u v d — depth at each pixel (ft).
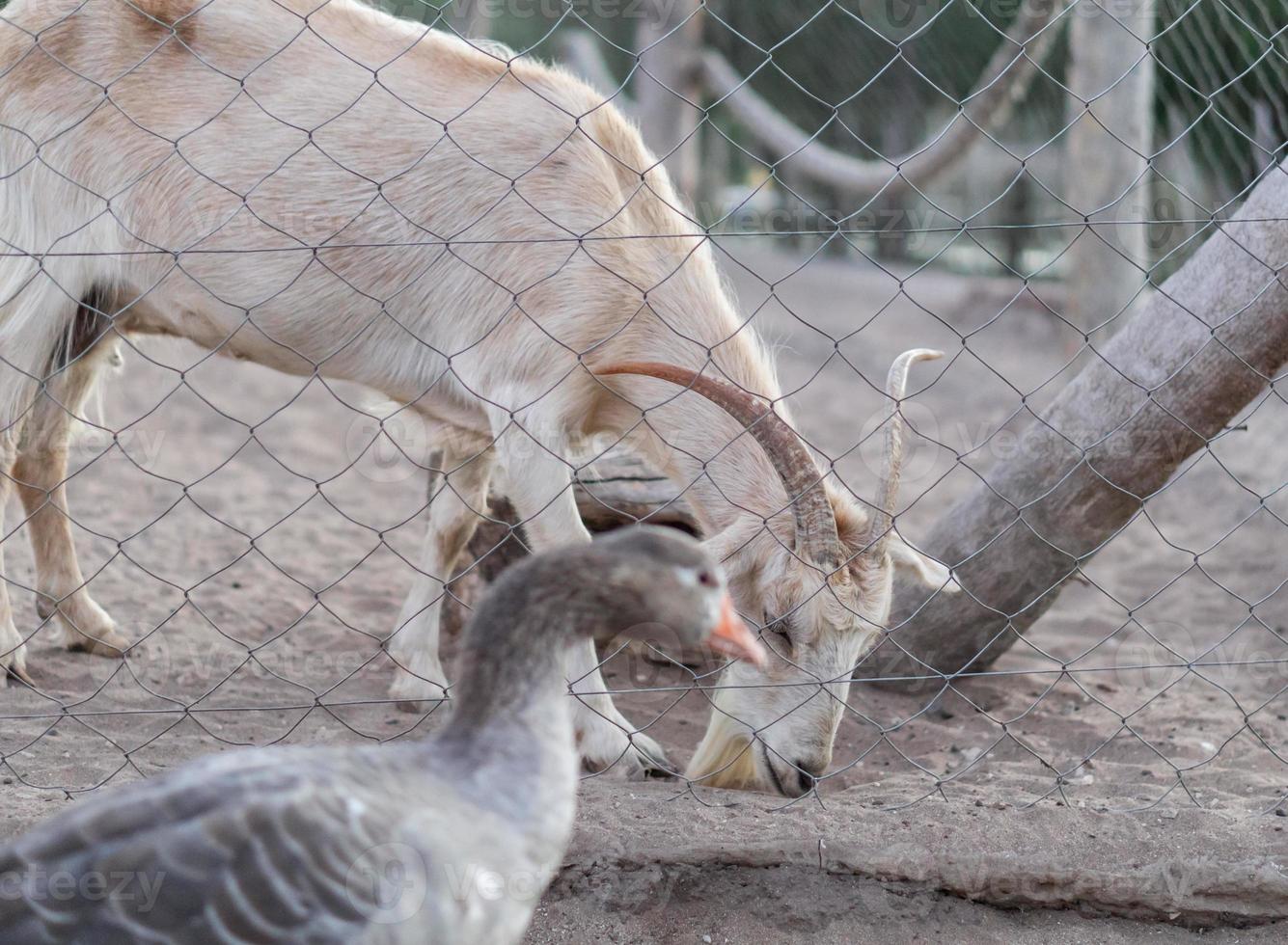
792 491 13.08
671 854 11.51
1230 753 14.76
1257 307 14.34
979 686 17.38
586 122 15.06
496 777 8.12
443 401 15.74
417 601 16.39
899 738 15.75
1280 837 11.97
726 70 49.88
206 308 15.56
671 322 14.80
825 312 53.47
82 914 6.91
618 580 8.57
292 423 30.81
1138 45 29.25
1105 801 13.05
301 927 7.06
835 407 35.91
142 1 15.05
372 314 15.30
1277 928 11.43
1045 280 53.42
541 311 14.70
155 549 21.63
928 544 17.03
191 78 15.06
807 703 13.29
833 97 59.72
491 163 14.84
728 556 13.47
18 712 14.66
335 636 18.15
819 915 11.35
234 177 14.97
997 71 31.50
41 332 15.61
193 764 7.77
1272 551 23.12
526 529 15.11
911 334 48.83
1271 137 22.39
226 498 24.98
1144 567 22.82
